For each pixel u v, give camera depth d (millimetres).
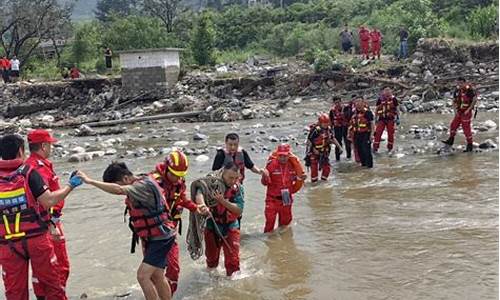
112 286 7301
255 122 23625
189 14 58719
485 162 13242
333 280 6977
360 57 31750
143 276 5910
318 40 41812
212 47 37812
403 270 7137
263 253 8109
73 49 48750
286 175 9023
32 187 5695
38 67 45094
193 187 7152
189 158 16297
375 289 6625
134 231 6051
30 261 5945
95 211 11078
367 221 9297
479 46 28312
